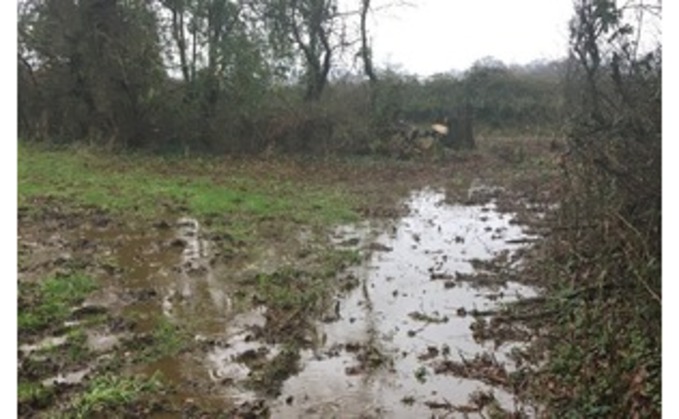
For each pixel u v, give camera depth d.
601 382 5.39
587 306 6.95
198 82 21.89
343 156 22.53
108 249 10.59
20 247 10.52
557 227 9.54
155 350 6.81
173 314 7.89
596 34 11.61
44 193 14.45
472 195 16.55
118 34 20.95
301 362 6.62
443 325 7.59
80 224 12.11
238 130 22.17
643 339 5.57
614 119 8.42
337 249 10.91
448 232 12.39
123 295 8.49
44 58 22.14
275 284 9.03
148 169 18.59
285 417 5.53
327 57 24.98
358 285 9.09
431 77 32.62
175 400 5.80
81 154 20.28
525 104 31.25
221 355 6.75
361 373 6.36
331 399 5.84
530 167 20.73
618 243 7.15
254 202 14.32
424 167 21.41
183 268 9.71
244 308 8.13
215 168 19.34
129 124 21.50
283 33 23.81
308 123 22.66
